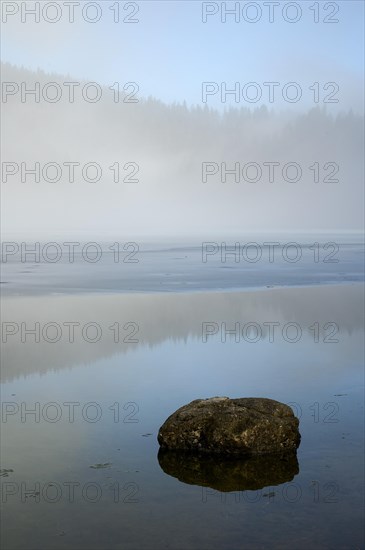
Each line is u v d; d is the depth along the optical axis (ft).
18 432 25.26
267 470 21.53
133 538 17.15
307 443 23.86
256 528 17.65
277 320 52.29
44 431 25.38
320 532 17.39
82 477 21.03
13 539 17.11
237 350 40.57
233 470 21.61
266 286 78.13
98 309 59.06
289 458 22.50
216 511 18.65
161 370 35.32
